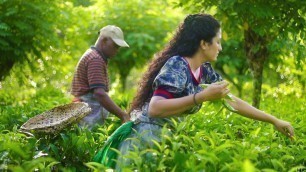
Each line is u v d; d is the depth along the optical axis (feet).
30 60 32.01
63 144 14.93
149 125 13.21
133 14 53.78
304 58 22.89
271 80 31.07
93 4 46.55
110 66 56.65
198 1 22.85
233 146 12.55
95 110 20.42
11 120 20.36
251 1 21.38
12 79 32.94
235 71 49.24
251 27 21.98
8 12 28.25
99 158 13.80
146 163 11.44
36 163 11.60
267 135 14.55
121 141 13.51
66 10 32.22
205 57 13.12
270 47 22.71
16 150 12.57
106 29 20.90
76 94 20.71
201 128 16.55
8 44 29.01
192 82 12.89
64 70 35.37
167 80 12.42
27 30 29.35
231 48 44.93
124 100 25.81
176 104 12.19
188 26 13.05
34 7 29.22
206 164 11.50
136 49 54.24
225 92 12.19
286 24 22.18
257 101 23.25
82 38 37.81
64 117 16.46
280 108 23.65
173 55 13.05
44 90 31.91
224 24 22.59
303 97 29.04
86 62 20.44
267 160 12.26
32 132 15.16
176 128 12.47
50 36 30.32
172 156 11.35
